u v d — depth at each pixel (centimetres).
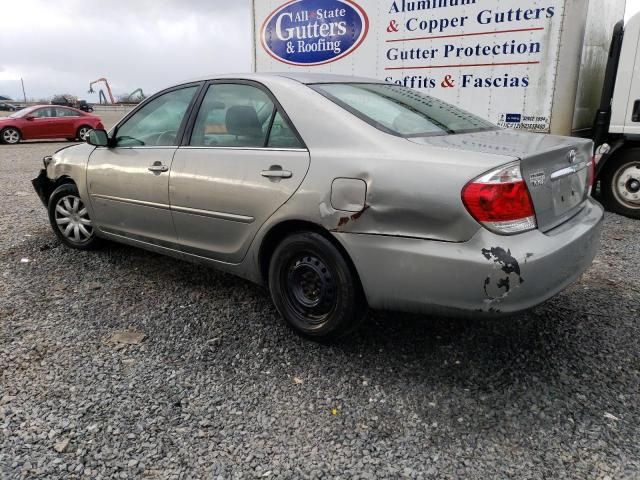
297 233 312
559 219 290
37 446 233
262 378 290
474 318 260
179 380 287
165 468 222
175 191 371
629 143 643
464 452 232
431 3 665
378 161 276
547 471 221
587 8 575
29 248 512
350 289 296
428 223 259
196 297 397
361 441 240
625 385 280
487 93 644
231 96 361
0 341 327
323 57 788
